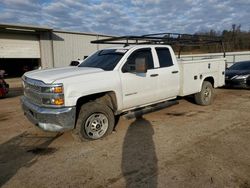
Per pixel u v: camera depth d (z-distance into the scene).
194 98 7.62
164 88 6.07
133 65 5.29
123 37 5.93
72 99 4.29
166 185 3.11
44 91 4.24
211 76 7.67
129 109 5.46
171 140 4.69
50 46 25.34
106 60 5.42
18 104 8.82
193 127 5.48
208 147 4.30
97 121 4.79
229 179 3.22
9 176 3.45
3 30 21.77
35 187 3.16
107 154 4.11
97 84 4.63
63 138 4.95
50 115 4.18
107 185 3.16
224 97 9.25
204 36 7.82
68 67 5.53
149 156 3.99
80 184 3.20
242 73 10.86
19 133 5.32
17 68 28.30
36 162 3.88
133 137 4.89
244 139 4.67
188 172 3.43
